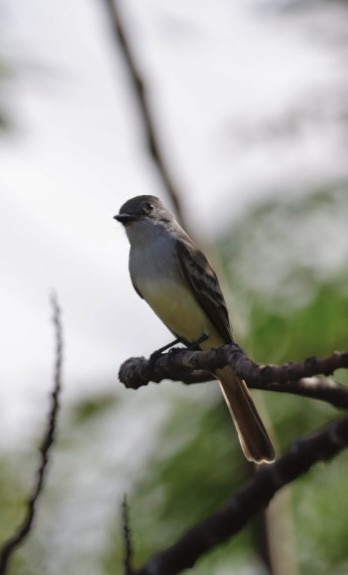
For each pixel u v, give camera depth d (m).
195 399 11.98
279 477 7.91
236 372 7.98
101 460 11.96
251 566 11.32
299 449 7.84
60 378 8.38
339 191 12.76
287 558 10.37
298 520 11.40
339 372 11.45
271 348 11.98
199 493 11.45
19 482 12.22
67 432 12.14
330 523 11.41
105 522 11.79
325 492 11.47
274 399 11.49
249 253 12.40
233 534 8.08
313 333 11.98
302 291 12.16
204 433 11.71
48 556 11.86
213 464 11.54
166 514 11.46
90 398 12.22
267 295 12.14
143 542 11.48
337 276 12.24
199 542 8.08
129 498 11.67
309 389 8.26
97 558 11.78
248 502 7.99
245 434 10.69
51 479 12.05
